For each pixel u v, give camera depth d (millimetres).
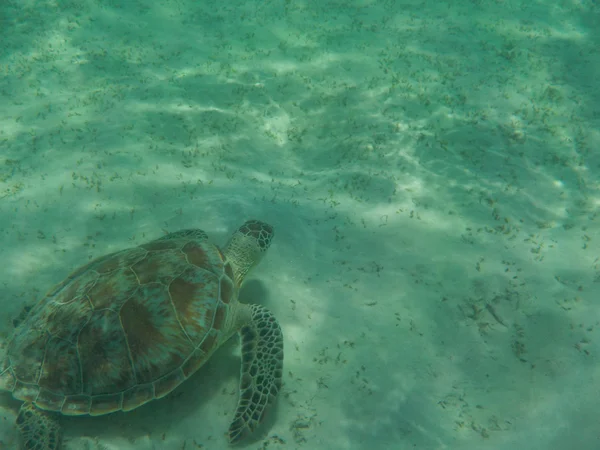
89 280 1336
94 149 2115
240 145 2227
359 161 2158
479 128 2289
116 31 3039
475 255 1748
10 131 2203
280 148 2262
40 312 1322
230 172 2080
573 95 2516
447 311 1585
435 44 2980
